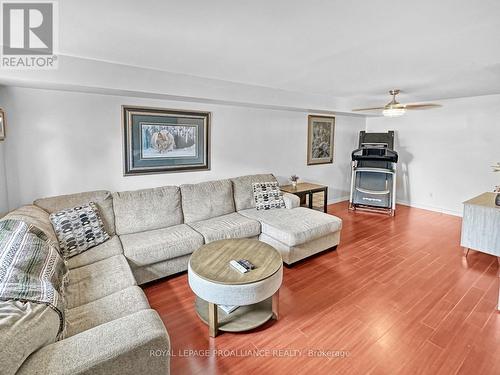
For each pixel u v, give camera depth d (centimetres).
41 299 136
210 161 388
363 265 310
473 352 185
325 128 543
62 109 279
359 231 420
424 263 314
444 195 516
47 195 281
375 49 220
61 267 188
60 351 117
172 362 178
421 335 201
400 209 546
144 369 127
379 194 516
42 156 275
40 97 268
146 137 331
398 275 287
